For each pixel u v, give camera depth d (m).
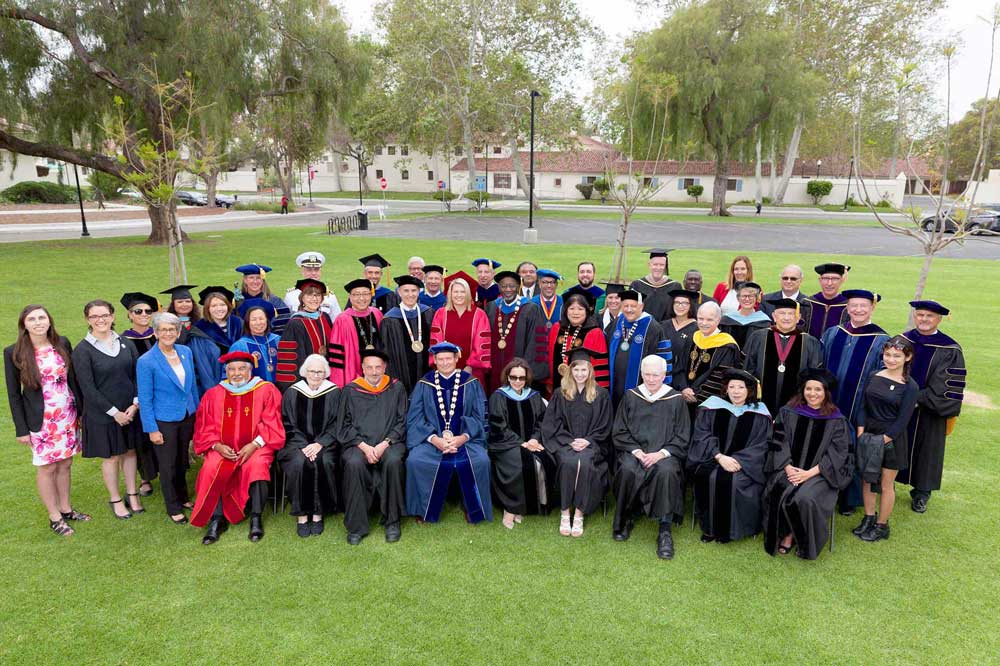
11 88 18.39
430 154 41.53
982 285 15.57
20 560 4.57
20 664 3.59
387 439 5.26
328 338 6.44
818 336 6.45
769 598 4.25
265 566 4.58
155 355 5.01
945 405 4.99
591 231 28.78
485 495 5.29
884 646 3.80
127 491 5.30
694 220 35.28
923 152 9.29
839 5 37.66
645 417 5.30
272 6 20.95
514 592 4.30
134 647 3.74
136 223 33.31
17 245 21.16
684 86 32.91
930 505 5.49
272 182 59.97
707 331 5.77
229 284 14.73
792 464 4.84
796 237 26.80
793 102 34.16
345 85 22.62
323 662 3.64
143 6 18.31
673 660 3.68
